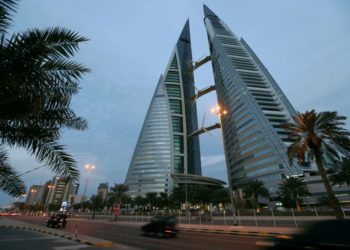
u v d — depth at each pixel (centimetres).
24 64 425
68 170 575
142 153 16388
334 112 2428
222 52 15400
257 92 12138
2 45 403
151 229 1823
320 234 552
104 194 16075
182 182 14250
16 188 631
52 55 471
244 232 1919
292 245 582
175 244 1346
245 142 11550
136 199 10444
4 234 1641
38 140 574
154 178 15200
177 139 18050
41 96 495
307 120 2470
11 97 453
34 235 1598
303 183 5838
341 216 2159
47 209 10019
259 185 6400
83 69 544
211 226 2575
